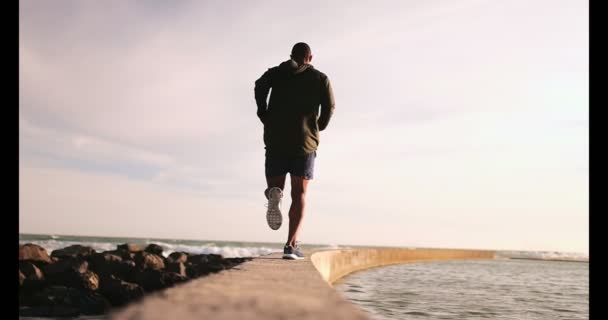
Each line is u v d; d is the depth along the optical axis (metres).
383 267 15.75
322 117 4.82
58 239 64.81
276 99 4.72
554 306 6.55
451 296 7.16
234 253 43.81
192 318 1.25
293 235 4.59
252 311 1.37
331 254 8.38
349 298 6.36
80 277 7.42
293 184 4.68
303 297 1.69
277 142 4.65
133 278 8.88
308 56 4.82
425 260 24.34
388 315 5.04
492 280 11.19
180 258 13.45
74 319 5.88
